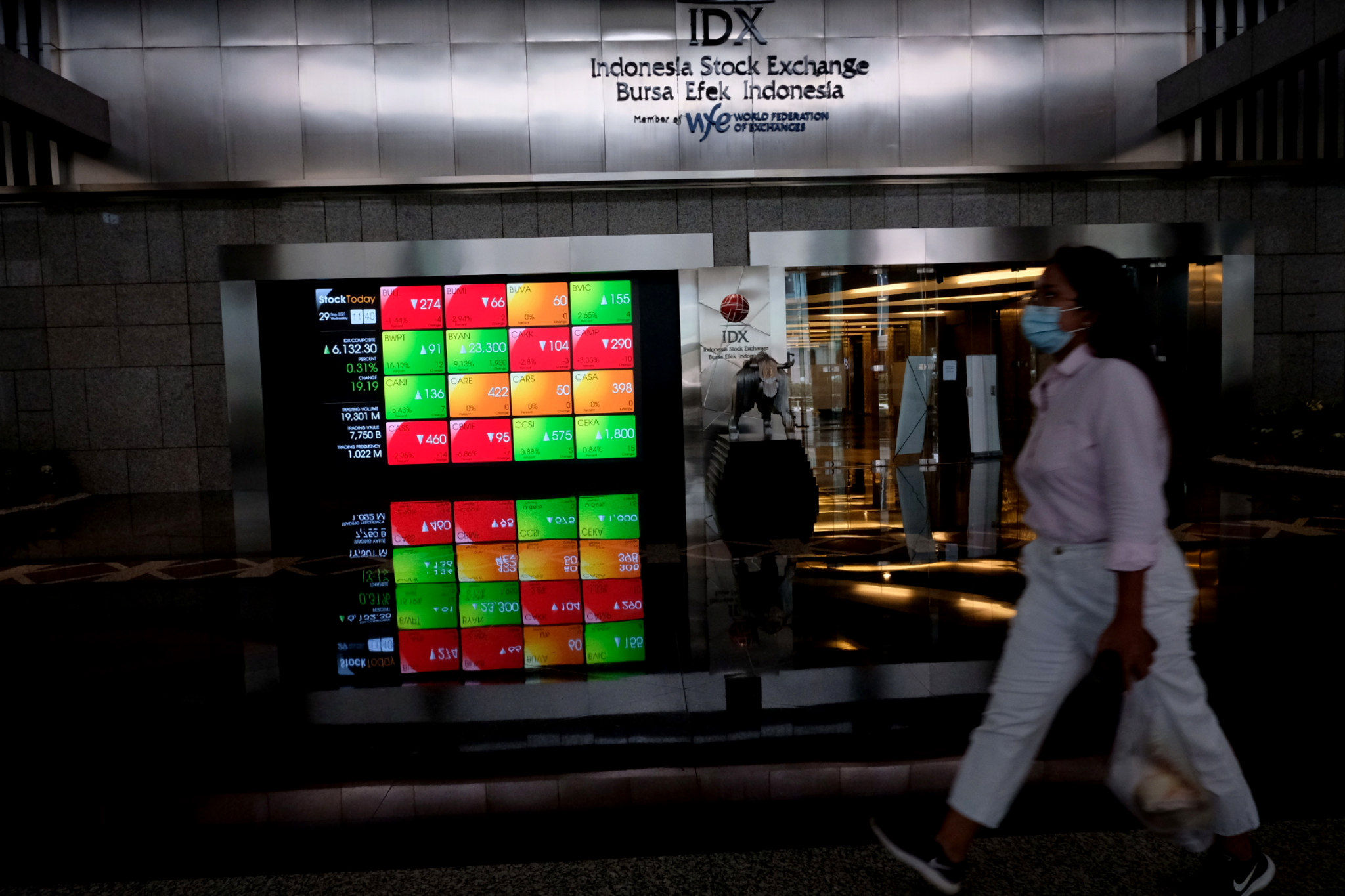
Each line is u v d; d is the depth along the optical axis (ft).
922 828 7.25
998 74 40.68
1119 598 6.10
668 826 8.73
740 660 14.42
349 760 10.73
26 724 12.15
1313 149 39.96
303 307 39.86
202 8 39.06
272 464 39.91
